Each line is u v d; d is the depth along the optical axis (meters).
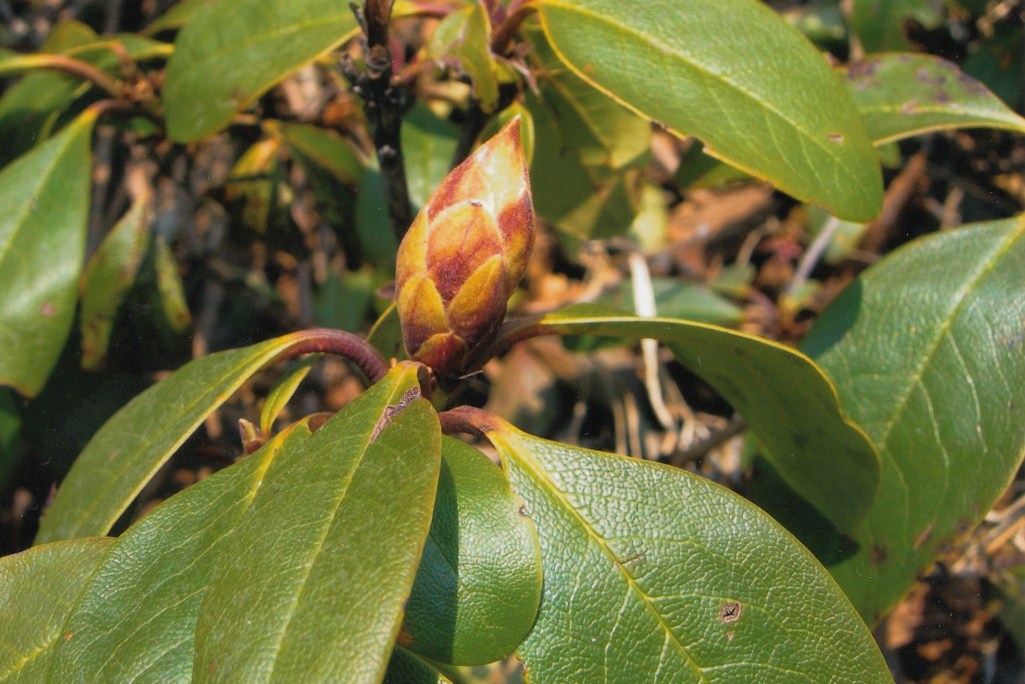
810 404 0.22
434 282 0.19
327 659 0.17
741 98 0.22
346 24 0.25
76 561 0.21
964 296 0.25
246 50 0.25
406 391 0.19
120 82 0.29
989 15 0.36
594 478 0.20
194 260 0.38
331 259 0.40
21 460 0.30
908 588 0.24
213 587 0.18
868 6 0.34
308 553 0.18
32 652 0.20
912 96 0.26
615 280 0.41
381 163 0.25
